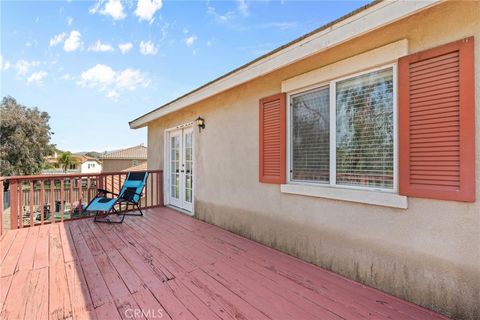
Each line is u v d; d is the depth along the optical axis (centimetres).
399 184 224
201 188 507
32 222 449
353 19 226
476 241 186
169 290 238
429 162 207
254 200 381
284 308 211
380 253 239
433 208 206
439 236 203
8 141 1798
